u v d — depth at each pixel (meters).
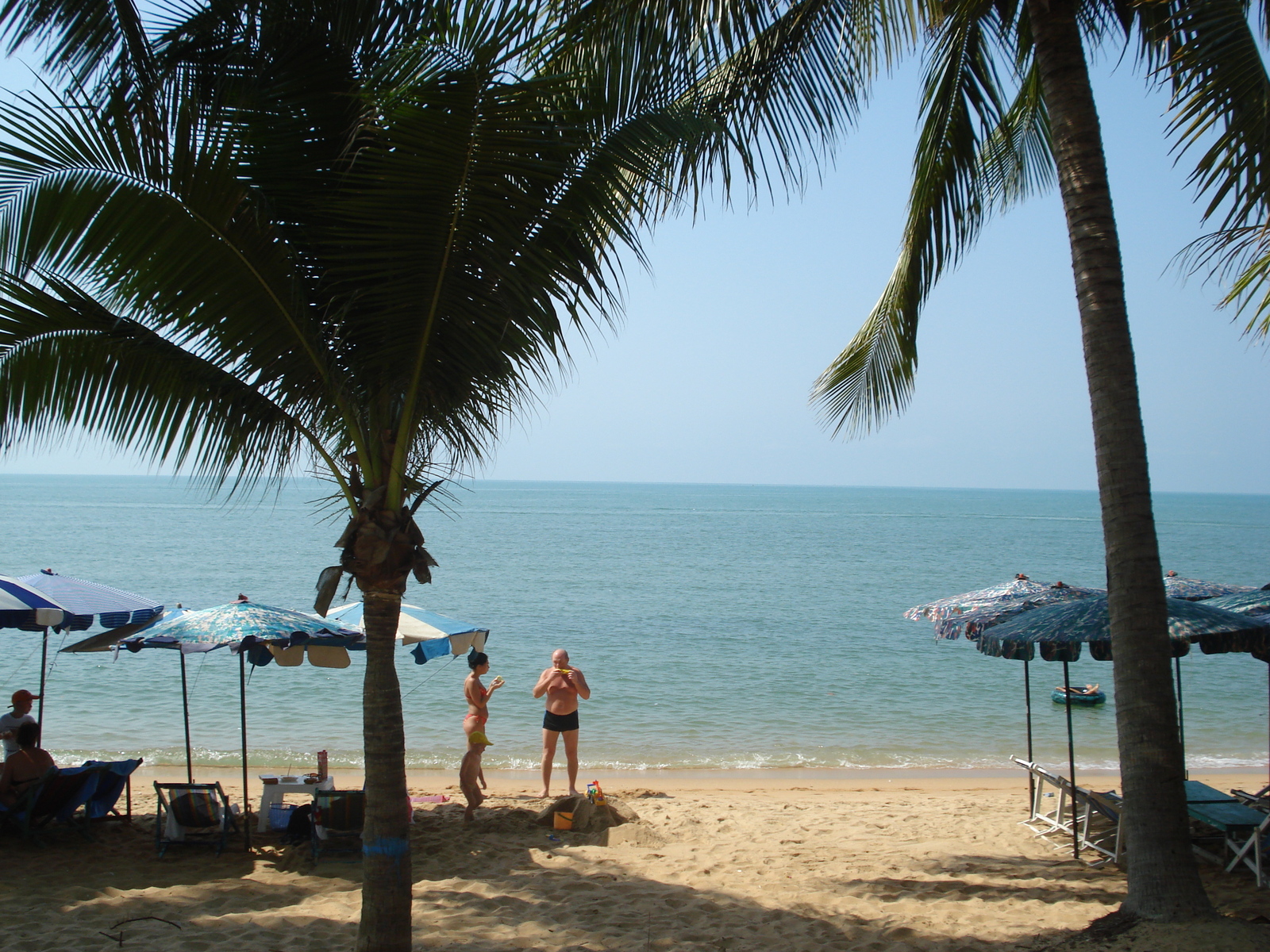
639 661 20.61
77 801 7.21
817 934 5.36
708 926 5.54
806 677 19.03
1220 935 4.51
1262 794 8.02
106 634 7.17
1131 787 5.02
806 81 6.29
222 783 10.62
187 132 4.00
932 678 19.12
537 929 5.50
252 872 6.60
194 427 4.42
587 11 5.09
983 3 6.46
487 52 3.67
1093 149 5.37
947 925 5.44
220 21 4.48
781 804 9.44
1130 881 5.01
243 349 4.20
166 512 98.00
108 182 3.82
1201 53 5.00
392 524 4.32
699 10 5.71
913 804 9.60
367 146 4.25
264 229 4.14
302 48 4.43
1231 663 21.33
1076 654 5.68
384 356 4.27
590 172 4.04
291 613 7.23
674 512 138.88
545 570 44.00
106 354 4.26
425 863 6.91
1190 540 79.44
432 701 16.05
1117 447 5.14
